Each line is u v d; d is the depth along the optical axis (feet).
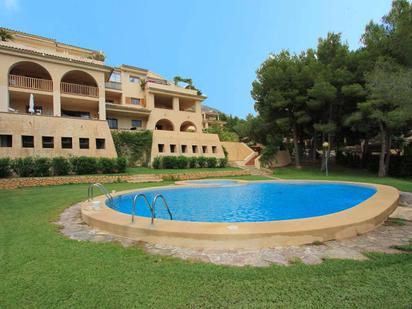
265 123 93.20
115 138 77.15
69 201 31.83
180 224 17.04
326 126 74.95
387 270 11.12
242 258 12.94
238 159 111.04
